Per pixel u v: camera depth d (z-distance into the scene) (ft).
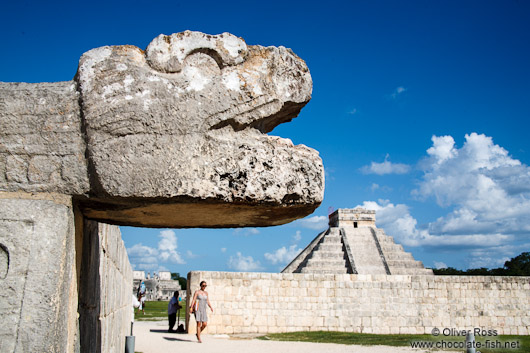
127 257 34.71
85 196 9.95
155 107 9.84
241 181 10.03
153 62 10.06
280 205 10.47
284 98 10.76
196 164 9.88
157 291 178.40
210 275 58.65
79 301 11.48
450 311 63.10
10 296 8.91
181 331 57.11
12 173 9.73
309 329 60.18
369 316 61.72
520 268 175.83
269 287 60.08
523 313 63.98
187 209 10.59
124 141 9.71
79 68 9.99
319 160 11.19
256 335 55.11
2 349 8.63
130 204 10.23
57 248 9.33
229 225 12.73
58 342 9.05
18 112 9.89
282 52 11.00
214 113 10.11
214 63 10.46
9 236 9.18
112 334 19.62
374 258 122.62
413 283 63.41
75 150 9.88
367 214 137.49
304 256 131.44
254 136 10.62
